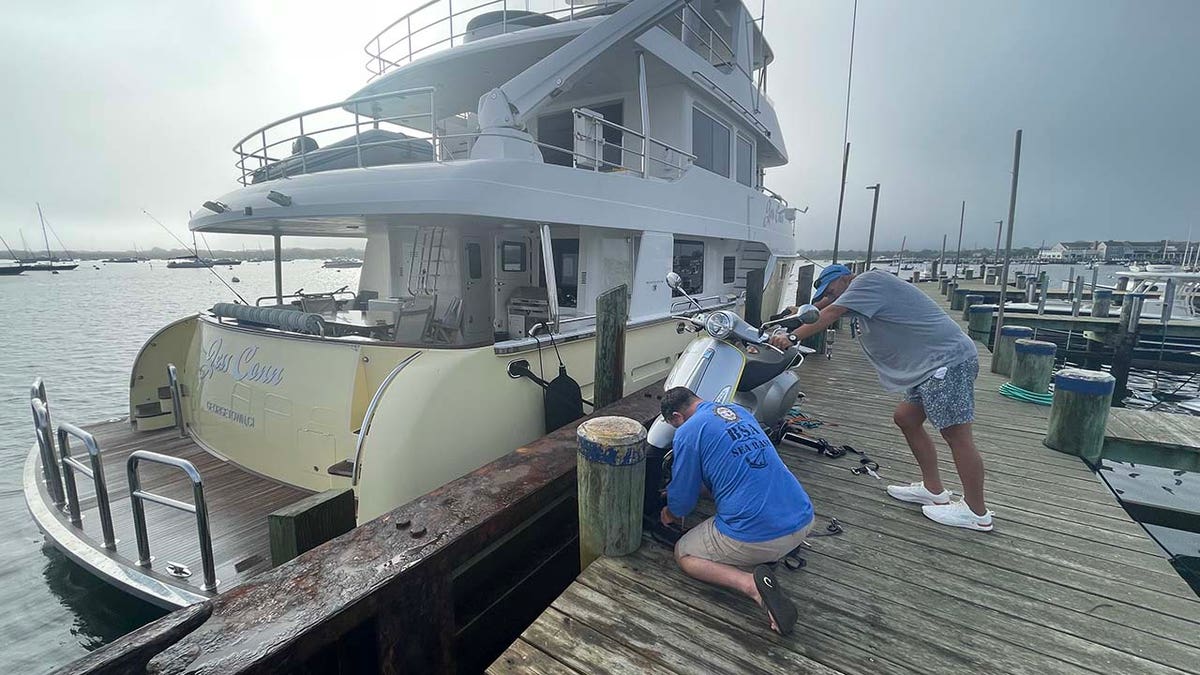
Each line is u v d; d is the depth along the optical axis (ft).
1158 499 22.13
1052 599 8.37
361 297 25.72
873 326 10.39
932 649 7.29
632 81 20.83
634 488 9.07
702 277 25.34
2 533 18.94
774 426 13.84
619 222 17.52
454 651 8.23
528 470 10.66
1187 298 66.33
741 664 6.96
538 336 15.47
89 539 12.00
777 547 7.94
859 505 11.58
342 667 6.91
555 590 12.48
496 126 14.53
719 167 25.43
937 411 9.93
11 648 13.67
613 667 6.86
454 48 19.01
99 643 14.01
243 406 15.69
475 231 20.70
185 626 4.67
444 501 9.23
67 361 51.90
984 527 10.39
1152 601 8.30
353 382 13.76
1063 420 14.42
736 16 26.30
